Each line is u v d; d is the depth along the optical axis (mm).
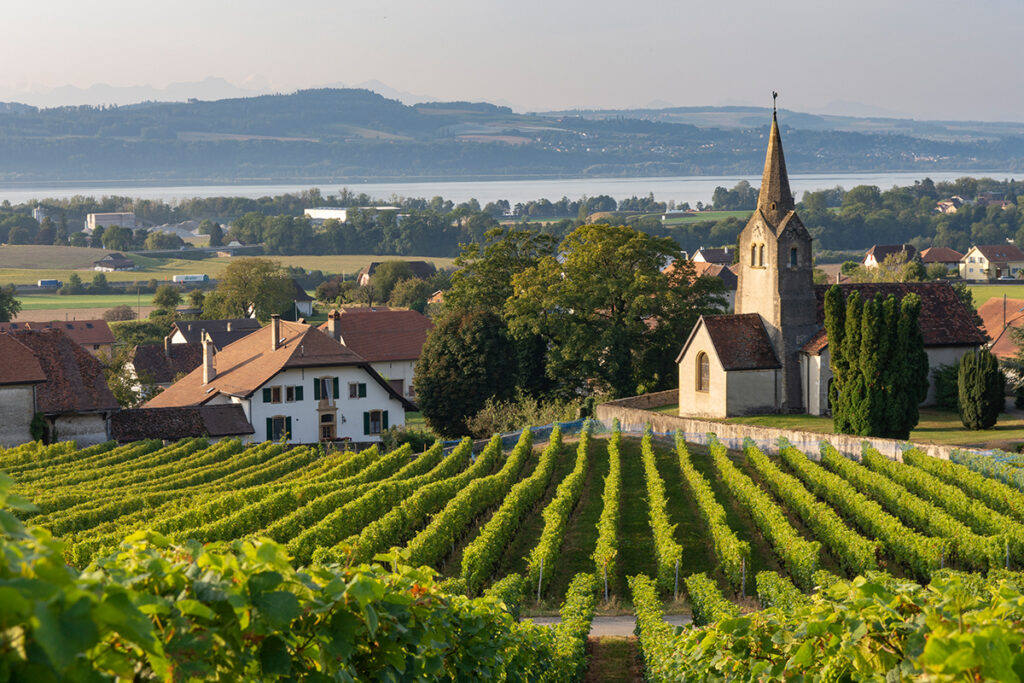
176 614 8789
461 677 16172
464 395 108812
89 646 6699
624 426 91625
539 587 45688
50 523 55281
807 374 85750
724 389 85625
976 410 74562
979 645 9711
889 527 47469
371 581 10906
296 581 10258
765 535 52125
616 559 50750
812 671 13508
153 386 143000
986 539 43906
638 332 106938
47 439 91375
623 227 109438
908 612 12414
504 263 120000
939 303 88062
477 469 72000
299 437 103250
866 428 70188
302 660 10906
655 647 29484
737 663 15375
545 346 111750
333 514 52500
